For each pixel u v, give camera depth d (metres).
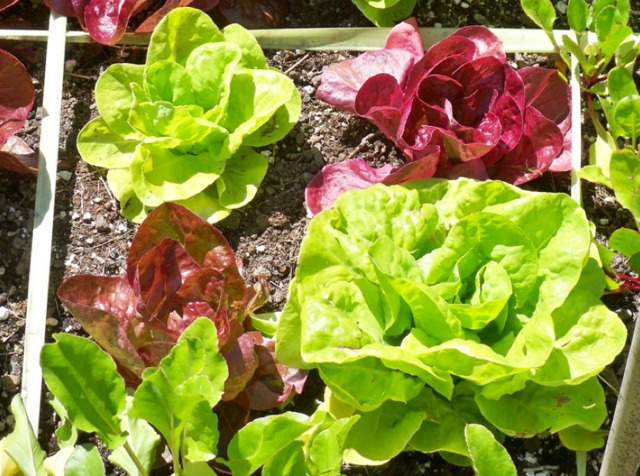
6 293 0.58
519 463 0.54
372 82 0.57
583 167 0.58
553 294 0.50
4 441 0.50
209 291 0.52
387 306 0.52
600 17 0.58
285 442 0.47
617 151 0.53
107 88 0.58
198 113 0.57
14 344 0.57
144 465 0.49
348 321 0.50
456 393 0.52
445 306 0.48
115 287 0.53
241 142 0.57
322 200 0.58
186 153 0.58
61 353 0.45
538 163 0.57
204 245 0.54
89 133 0.58
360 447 0.50
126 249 0.58
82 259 0.58
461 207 0.53
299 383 0.53
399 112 0.56
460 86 0.57
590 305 0.51
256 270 0.58
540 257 0.51
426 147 0.56
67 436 0.47
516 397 0.51
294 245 0.58
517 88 0.57
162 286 0.53
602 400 0.51
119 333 0.50
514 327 0.51
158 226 0.54
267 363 0.53
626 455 0.45
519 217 0.51
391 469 0.53
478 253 0.50
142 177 0.56
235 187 0.58
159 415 0.45
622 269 0.58
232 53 0.57
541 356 0.47
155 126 0.55
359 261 0.51
